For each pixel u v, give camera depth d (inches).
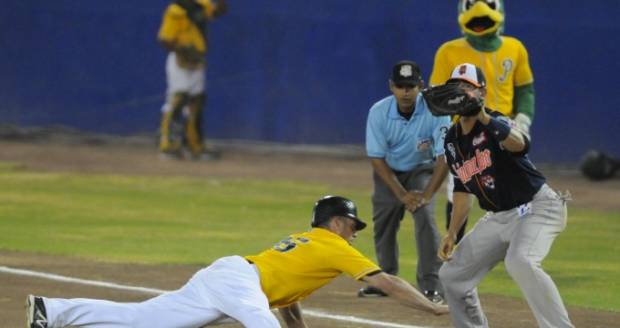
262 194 1422.2
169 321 563.5
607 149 1669.5
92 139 1947.6
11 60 1993.1
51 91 1980.8
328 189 1478.8
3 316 710.5
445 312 559.5
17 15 1984.5
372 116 787.4
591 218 1264.8
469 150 597.0
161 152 1764.3
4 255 965.2
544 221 599.2
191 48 1696.6
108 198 1364.4
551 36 1680.6
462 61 821.2
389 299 796.6
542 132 1690.5
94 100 1963.6
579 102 1679.4
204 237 1091.3
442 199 1379.2
